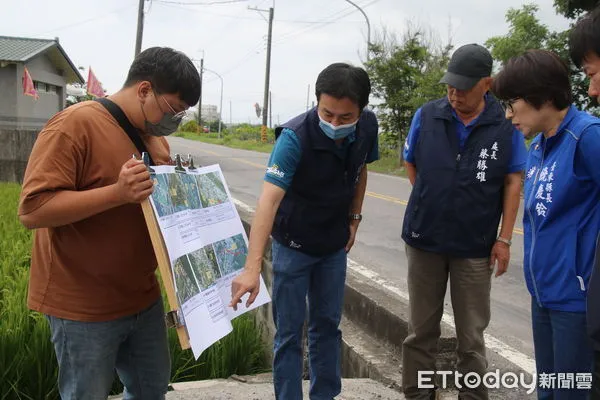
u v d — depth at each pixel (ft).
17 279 15.44
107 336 6.84
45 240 6.66
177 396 10.80
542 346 7.99
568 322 7.31
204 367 14.03
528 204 7.80
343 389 10.84
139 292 7.10
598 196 7.06
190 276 6.77
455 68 8.63
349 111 7.86
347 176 8.70
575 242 7.18
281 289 8.89
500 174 8.93
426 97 66.13
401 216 35.91
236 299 7.51
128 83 6.72
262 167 66.54
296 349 9.05
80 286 6.63
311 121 8.33
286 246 8.77
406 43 70.08
